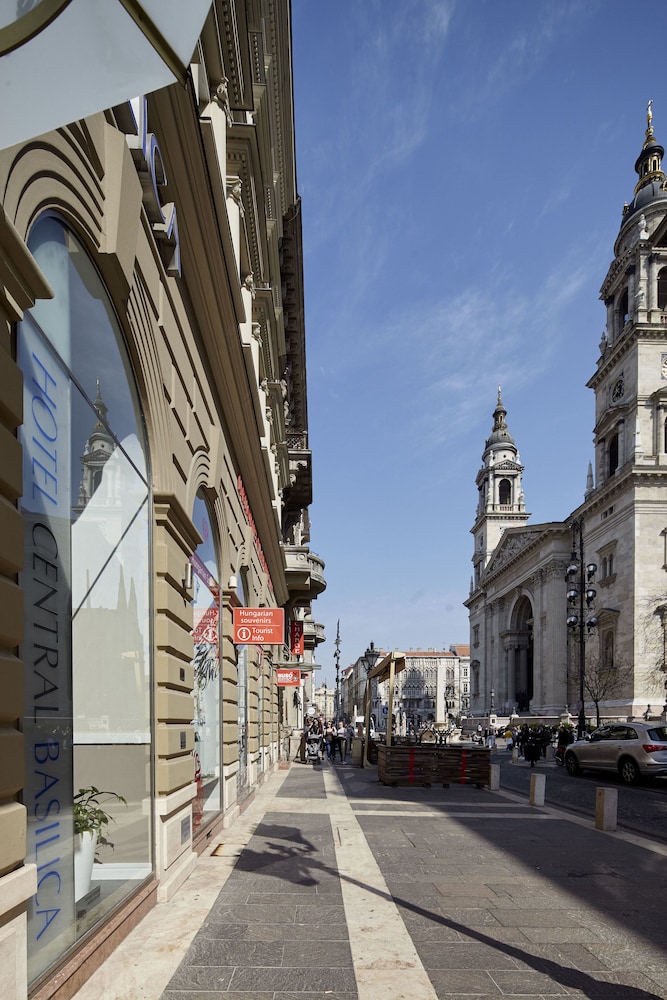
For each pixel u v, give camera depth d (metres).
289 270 24.33
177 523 6.53
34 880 3.10
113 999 3.84
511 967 4.46
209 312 7.70
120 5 1.69
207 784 8.54
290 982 4.13
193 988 4.00
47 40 1.71
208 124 6.18
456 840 8.88
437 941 4.92
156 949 4.60
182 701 6.58
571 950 4.80
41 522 3.78
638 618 46.22
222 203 7.01
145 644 5.75
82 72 1.82
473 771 16.06
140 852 5.47
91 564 4.63
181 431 6.87
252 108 9.00
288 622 28.75
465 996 4.01
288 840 8.60
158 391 5.87
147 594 5.84
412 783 16.09
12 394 3.04
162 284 6.05
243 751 12.64
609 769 19.25
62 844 3.89
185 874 6.48
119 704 5.13
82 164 3.99
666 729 18.67
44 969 3.50
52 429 3.92
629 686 46.19
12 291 3.05
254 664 14.72
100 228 4.38
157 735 5.92
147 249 5.46
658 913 5.70
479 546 100.25
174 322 6.55
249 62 8.68
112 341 4.92
